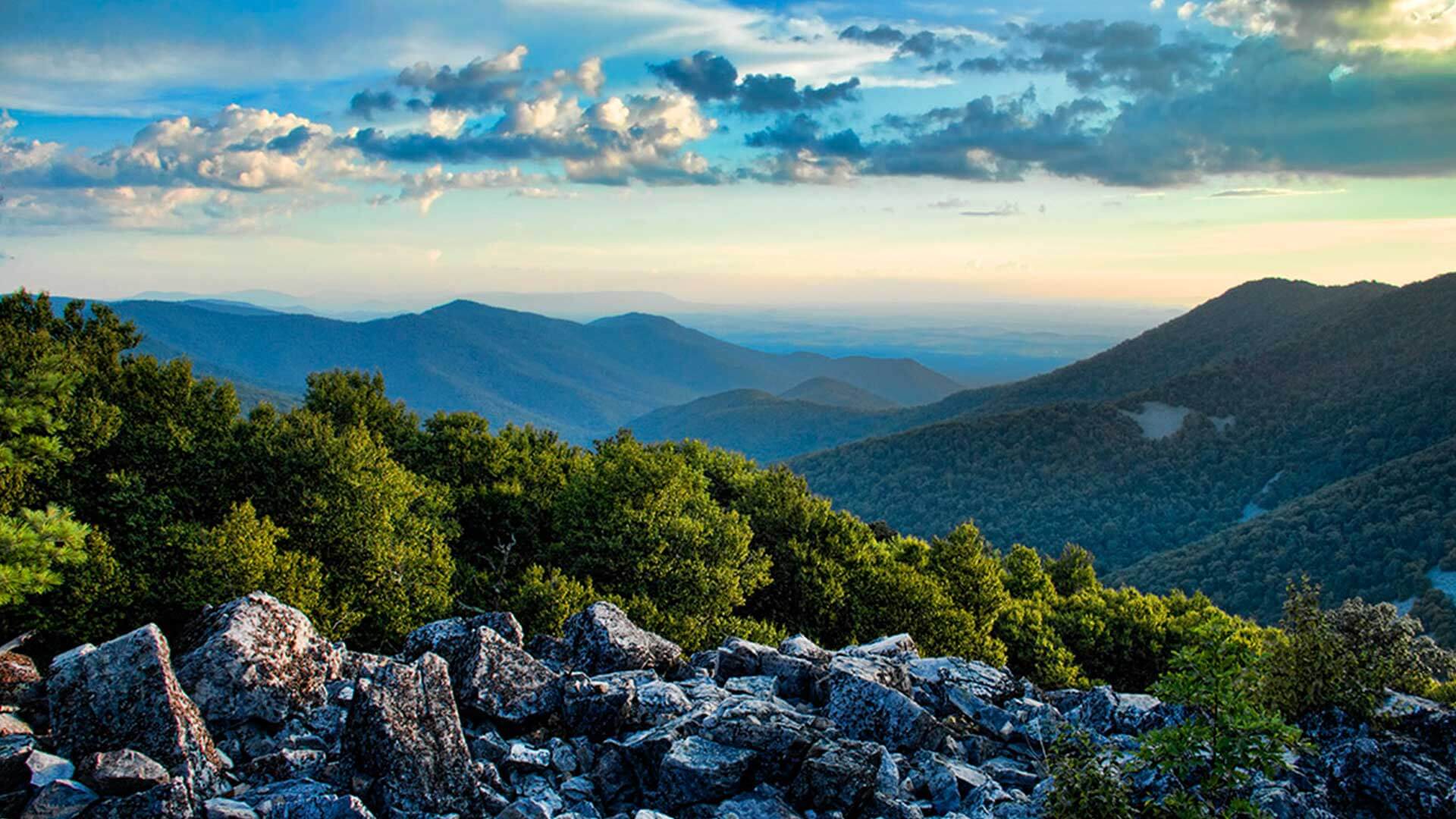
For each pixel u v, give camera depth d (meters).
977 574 55.59
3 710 12.05
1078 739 11.55
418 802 10.84
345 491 37.72
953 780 12.98
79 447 34.91
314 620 30.03
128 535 34.59
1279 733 10.07
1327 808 12.02
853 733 14.86
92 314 47.75
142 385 43.75
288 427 42.81
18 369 20.17
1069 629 57.28
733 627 38.66
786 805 11.52
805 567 48.53
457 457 54.72
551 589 33.16
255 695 12.95
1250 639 41.78
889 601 45.88
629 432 65.62
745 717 13.05
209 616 14.33
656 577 41.03
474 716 13.62
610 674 16.45
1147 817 10.77
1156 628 56.44
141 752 10.84
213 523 38.56
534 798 11.63
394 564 35.28
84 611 28.42
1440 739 13.44
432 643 16.98
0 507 30.08
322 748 12.66
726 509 59.09
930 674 18.00
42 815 9.45
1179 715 15.12
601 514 45.16
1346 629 14.86
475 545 49.38
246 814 9.98
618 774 12.52
